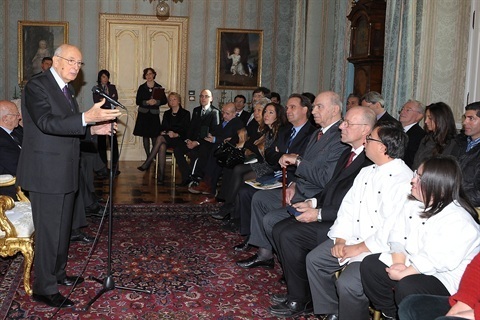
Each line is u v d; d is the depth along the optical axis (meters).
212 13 10.60
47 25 10.09
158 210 6.29
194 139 8.09
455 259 2.53
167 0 10.43
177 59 10.62
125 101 10.55
